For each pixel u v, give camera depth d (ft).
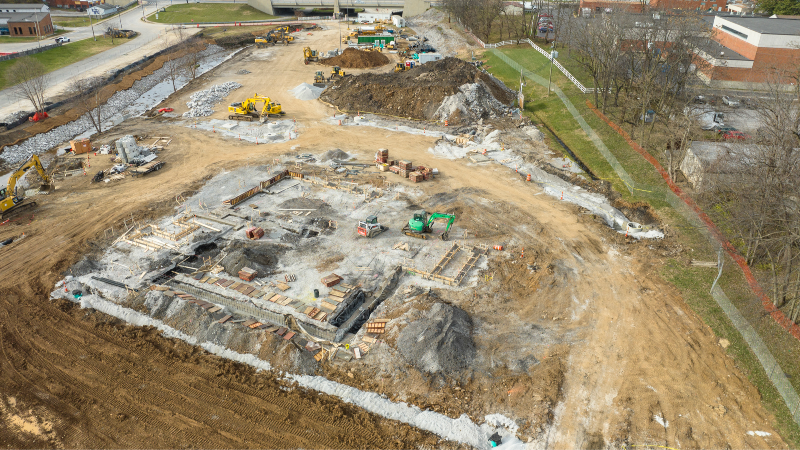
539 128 240.73
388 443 94.73
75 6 559.79
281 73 333.83
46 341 118.42
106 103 274.98
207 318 121.49
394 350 112.78
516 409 100.63
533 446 93.56
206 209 172.55
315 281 137.18
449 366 107.96
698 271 138.62
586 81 283.59
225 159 211.00
